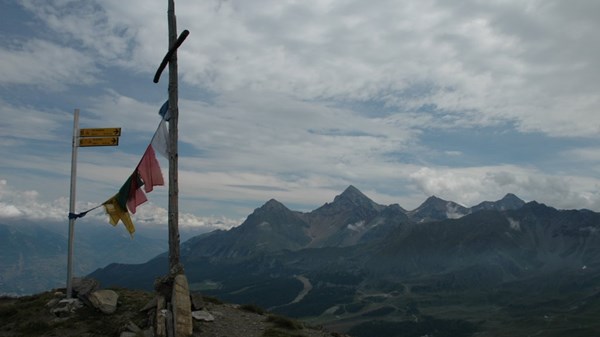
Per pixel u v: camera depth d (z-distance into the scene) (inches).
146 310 1077.8
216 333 1028.5
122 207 1125.1
